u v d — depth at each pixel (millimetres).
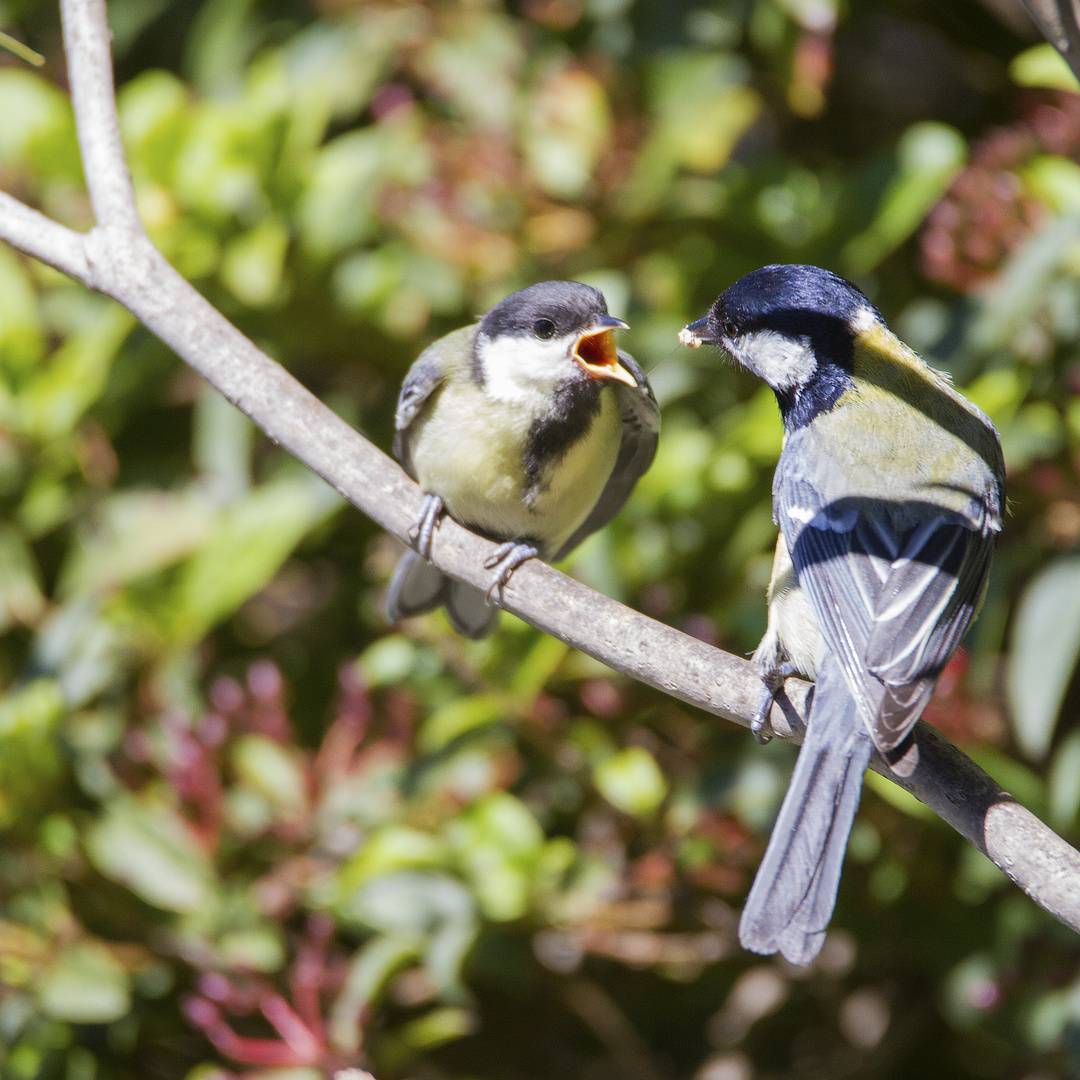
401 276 8328
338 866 7430
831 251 8008
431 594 7172
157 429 9008
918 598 5094
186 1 10023
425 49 8672
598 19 8906
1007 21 9180
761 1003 8156
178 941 7336
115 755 7871
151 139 8023
